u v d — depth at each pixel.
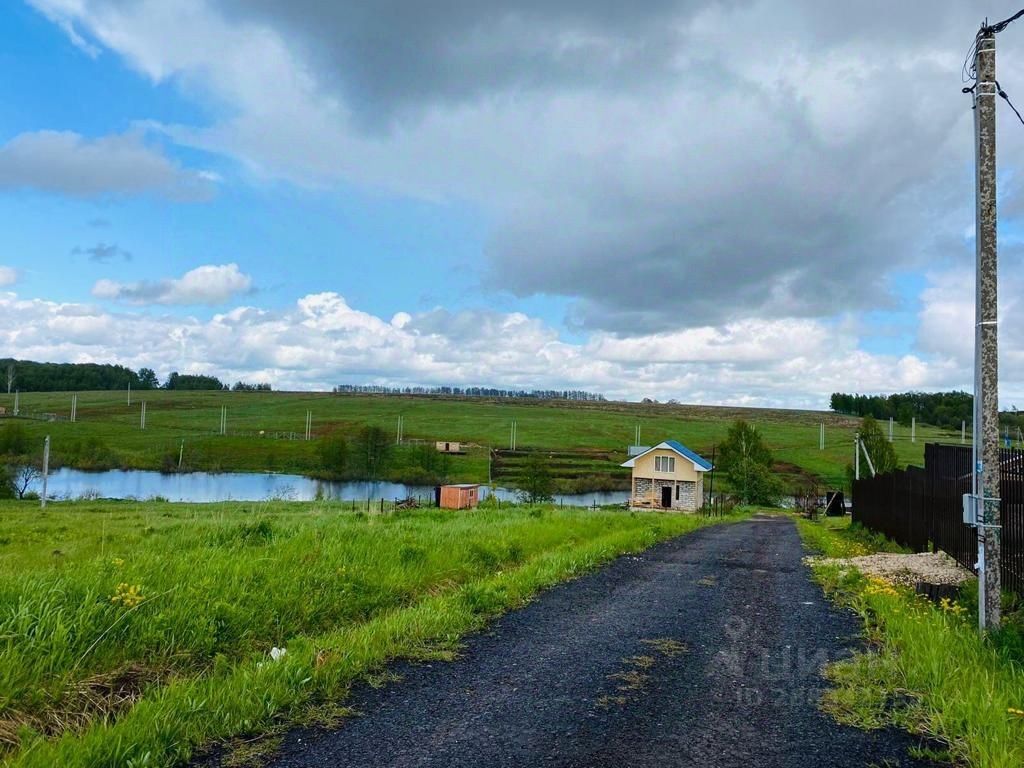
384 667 5.86
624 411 165.62
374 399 175.38
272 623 6.77
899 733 4.57
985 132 7.46
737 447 71.81
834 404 186.75
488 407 161.75
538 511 24.64
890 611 8.05
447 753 4.18
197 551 8.90
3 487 50.97
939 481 14.48
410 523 16.12
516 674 5.77
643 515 29.95
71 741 4.02
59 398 166.38
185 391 199.88
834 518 46.31
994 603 7.05
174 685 4.93
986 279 7.36
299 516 21.34
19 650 4.94
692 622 7.88
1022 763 4.00
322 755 4.12
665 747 4.31
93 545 12.44
